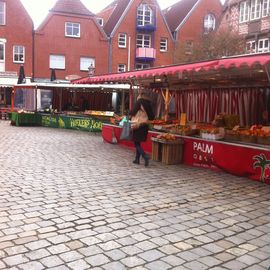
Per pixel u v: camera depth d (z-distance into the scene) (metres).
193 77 11.38
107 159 10.17
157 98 16.14
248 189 7.32
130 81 13.21
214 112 14.14
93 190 6.80
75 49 36.97
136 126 9.27
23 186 6.93
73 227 4.93
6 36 34.31
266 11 27.36
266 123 12.23
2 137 15.05
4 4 34.09
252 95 12.71
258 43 28.09
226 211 5.86
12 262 3.93
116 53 38.94
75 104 26.56
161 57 41.28
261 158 7.93
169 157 9.66
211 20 42.78
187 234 4.85
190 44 36.62
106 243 4.46
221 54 28.25
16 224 4.97
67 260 4.01
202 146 9.31
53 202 5.98
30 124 22.12
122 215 5.47
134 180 7.73
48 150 11.60
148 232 4.86
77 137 16.05
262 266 4.05
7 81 34.22
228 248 4.47
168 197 6.54
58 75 36.53
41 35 35.59
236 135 8.99
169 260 4.10
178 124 11.30
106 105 25.59
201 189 7.20
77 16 36.75
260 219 5.54
